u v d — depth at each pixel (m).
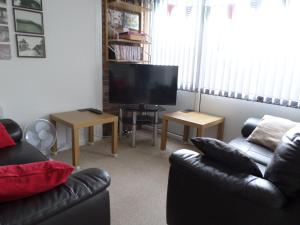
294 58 2.54
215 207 1.40
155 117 3.38
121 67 3.23
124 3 3.28
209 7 3.07
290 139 1.28
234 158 1.39
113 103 3.41
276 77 2.69
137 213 1.95
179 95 3.64
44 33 2.67
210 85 3.25
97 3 3.08
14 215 0.83
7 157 1.85
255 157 2.05
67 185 1.04
